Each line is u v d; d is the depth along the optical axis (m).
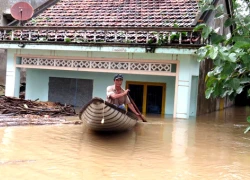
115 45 10.27
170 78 11.64
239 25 5.51
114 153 5.80
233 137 7.80
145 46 9.94
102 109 6.21
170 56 10.10
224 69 4.75
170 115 11.29
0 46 11.49
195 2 12.27
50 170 4.63
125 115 7.05
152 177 4.51
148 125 8.96
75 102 12.75
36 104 10.52
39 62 11.59
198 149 6.35
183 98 10.06
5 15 17.39
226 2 11.88
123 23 11.80
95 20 12.38
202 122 10.16
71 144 6.34
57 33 11.37
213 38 5.50
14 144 6.09
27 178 4.24
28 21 12.92
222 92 5.20
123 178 4.42
